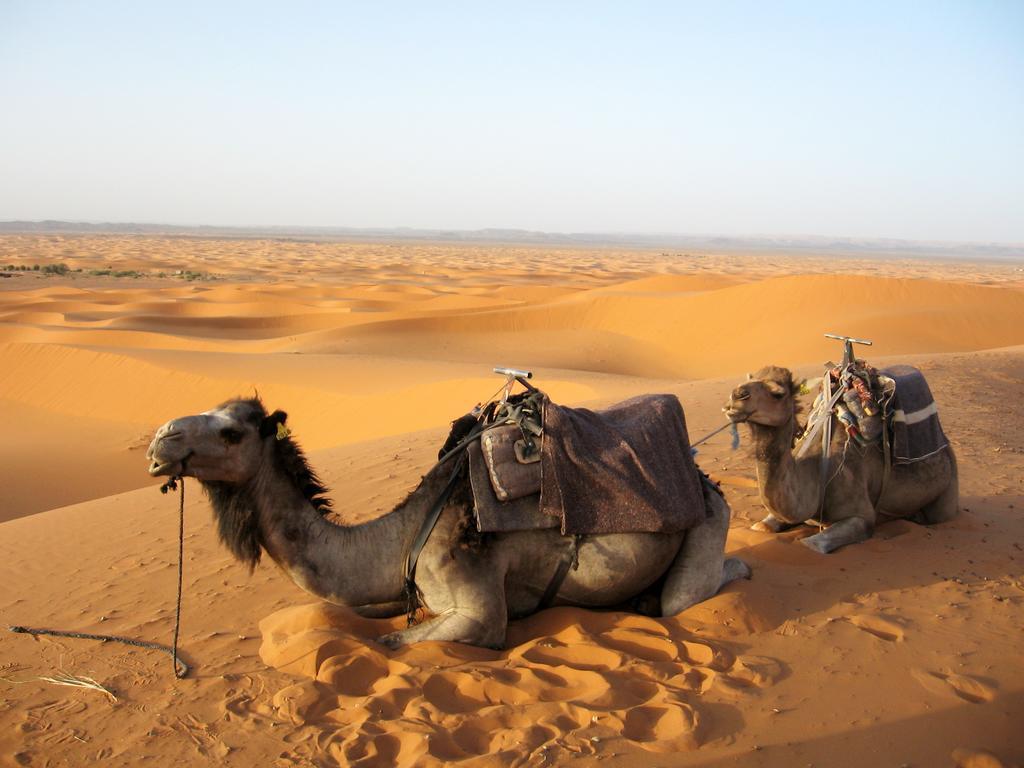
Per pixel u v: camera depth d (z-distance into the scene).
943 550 7.70
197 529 10.12
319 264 149.75
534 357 45.00
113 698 5.34
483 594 5.57
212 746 4.63
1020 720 4.76
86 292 74.25
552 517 5.73
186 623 6.73
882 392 8.04
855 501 7.93
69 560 9.41
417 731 4.54
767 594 6.40
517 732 4.53
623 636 5.66
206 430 5.13
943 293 48.31
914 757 4.42
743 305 49.72
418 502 5.78
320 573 5.53
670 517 5.82
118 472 24.64
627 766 4.30
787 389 6.89
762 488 7.38
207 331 54.25
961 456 12.00
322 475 12.52
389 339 49.00
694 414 14.84
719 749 4.46
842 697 5.00
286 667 5.47
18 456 25.67
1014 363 24.72
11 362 37.03
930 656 5.53
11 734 4.94
